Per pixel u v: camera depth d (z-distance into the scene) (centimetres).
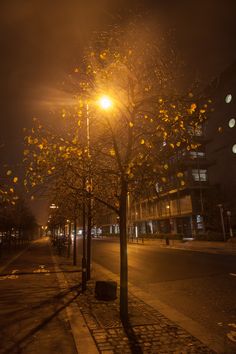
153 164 681
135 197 804
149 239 5538
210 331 640
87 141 835
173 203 5753
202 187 5178
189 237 5319
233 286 1126
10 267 1800
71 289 1085
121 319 700
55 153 723
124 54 796
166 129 718
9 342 571
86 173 825
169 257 2389
